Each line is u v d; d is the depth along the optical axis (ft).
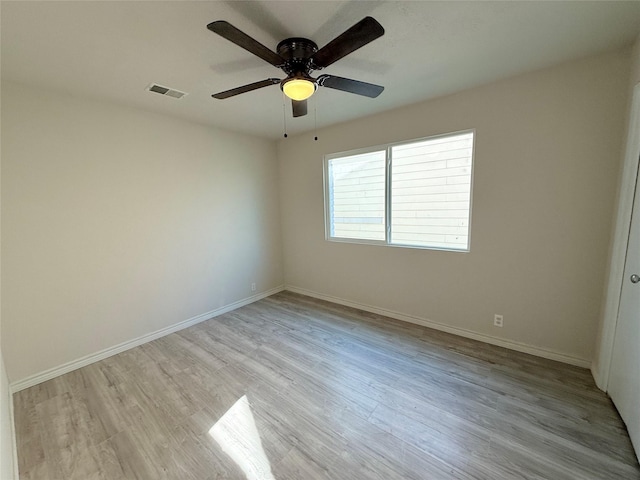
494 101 7.93
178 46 5.68
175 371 7.92
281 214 14.53
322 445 5.38
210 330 10.48
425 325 10.26
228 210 12.14
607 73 6.45
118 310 9.04
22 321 7.34
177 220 10.41
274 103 8.87
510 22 5.23
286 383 7.26
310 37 5.48
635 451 4.97
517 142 7.72
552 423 5.71
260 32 5.30
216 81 7.28
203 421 6.06
